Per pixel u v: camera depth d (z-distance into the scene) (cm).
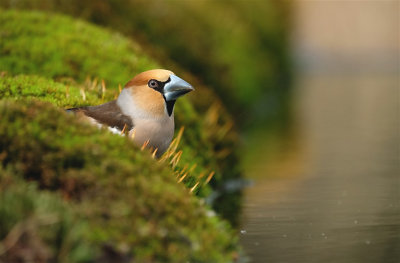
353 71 4666
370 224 1092
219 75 2208
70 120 780
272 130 2364
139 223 707
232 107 2292
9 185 693
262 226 1084
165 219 725
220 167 1417
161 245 708
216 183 1340
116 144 779
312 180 1497
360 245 966
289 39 4203
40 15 1467
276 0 3947
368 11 5222
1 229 643
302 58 4697
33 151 738
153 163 797
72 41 1397
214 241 752
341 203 1259
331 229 1060
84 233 671
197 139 1344
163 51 1888
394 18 5253
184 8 2314
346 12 5225
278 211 1197
